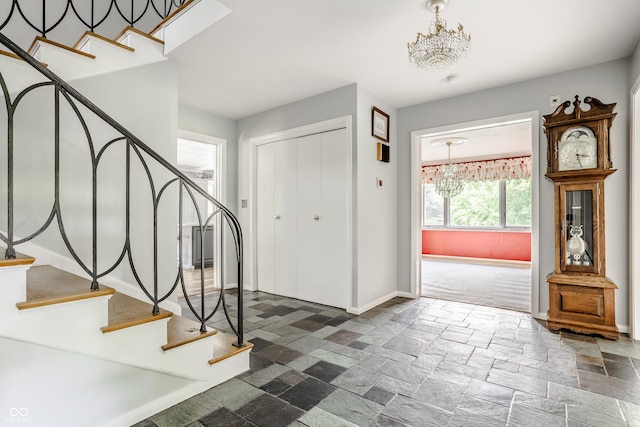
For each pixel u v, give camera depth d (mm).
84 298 1387
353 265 3461
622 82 2859
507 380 2057
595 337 2752
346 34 2506
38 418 1391
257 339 2717
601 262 2779
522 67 3025
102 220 2426
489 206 7590
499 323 3125
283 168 4164
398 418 1678
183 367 1796
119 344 1526
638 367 2215
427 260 7965
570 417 1683
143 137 2670
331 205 3701
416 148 4078
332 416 1694
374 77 3275
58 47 2217
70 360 1463
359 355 2416
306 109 3832
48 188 2191
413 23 2355
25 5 2760
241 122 4586
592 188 2828
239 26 2396
